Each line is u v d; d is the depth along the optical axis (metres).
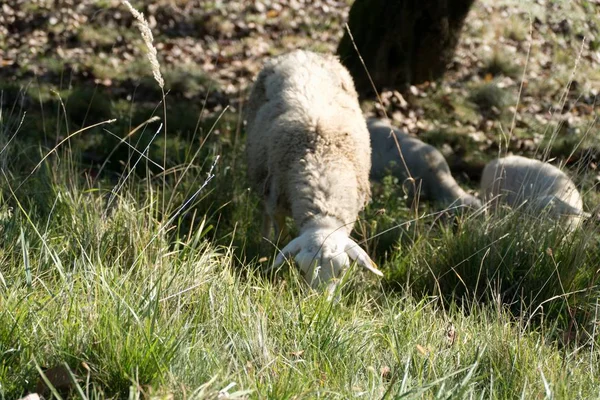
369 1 21.55
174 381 6.25
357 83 21.75
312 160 11.60
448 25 21.69
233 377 6.71
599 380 8.37
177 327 7.12
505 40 25.19
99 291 7.55
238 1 26.20
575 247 11.20
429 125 20.17
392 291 10.75
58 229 9.64
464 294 11.02
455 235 12.22
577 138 19.45
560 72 23.53
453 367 8.00
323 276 10.05
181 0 25.62
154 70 8.50
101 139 16.64
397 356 7.80
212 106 19.61
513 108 21.22
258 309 8.38
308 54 13.83
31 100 18.20
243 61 22.75
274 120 12.36
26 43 22.31
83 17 24.03
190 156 15.92
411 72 21.95
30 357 6.55
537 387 7.87
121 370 6.38
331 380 7.25
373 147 17.39
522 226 11.74
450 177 16.91
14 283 7.66
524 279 11.09
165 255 8.73
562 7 26.48
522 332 9.36
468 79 22.83
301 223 11.34
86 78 20.38
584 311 10.50
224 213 13.41
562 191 14.35
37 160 13.34
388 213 14.45
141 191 13.44
